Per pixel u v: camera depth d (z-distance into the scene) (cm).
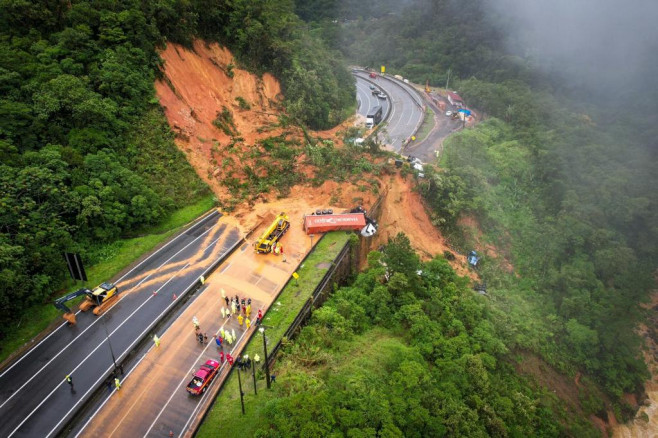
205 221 6397
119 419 3722
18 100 5947
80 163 5788
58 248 5084
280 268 5628
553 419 5750
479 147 9681
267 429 3484
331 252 5994
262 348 4450
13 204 4953
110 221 5662
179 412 3788
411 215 7712
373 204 7125
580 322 7244
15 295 4472
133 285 5153
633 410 6762
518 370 6219
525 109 11250
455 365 4956
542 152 9794
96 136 6066
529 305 7369
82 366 4141
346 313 5159
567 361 6756
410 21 17062
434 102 12350
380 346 4816
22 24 6719
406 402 4131
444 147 9469
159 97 7156
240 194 7000
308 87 9444
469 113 11156
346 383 4028
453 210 7856
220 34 8881
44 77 6191
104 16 7050
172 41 7850
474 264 7669
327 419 3556
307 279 5469
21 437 3531
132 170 6331
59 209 5328
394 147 9550
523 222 8719
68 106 6016
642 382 7206
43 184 5222
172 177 6619
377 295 5422
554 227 8669
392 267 5912
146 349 4394
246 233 6209
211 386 4019
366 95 12694
